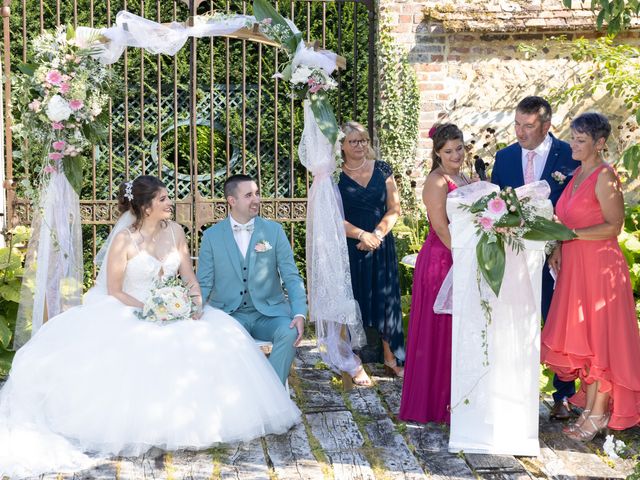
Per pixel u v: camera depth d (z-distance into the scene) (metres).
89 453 3.94
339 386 5.11
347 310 4.75
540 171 4.51
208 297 4.79
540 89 7.70
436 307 4.17
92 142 5.08
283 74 4.72
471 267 3.97
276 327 4.69
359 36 7.84
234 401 4.07
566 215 4.14
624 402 4.05
